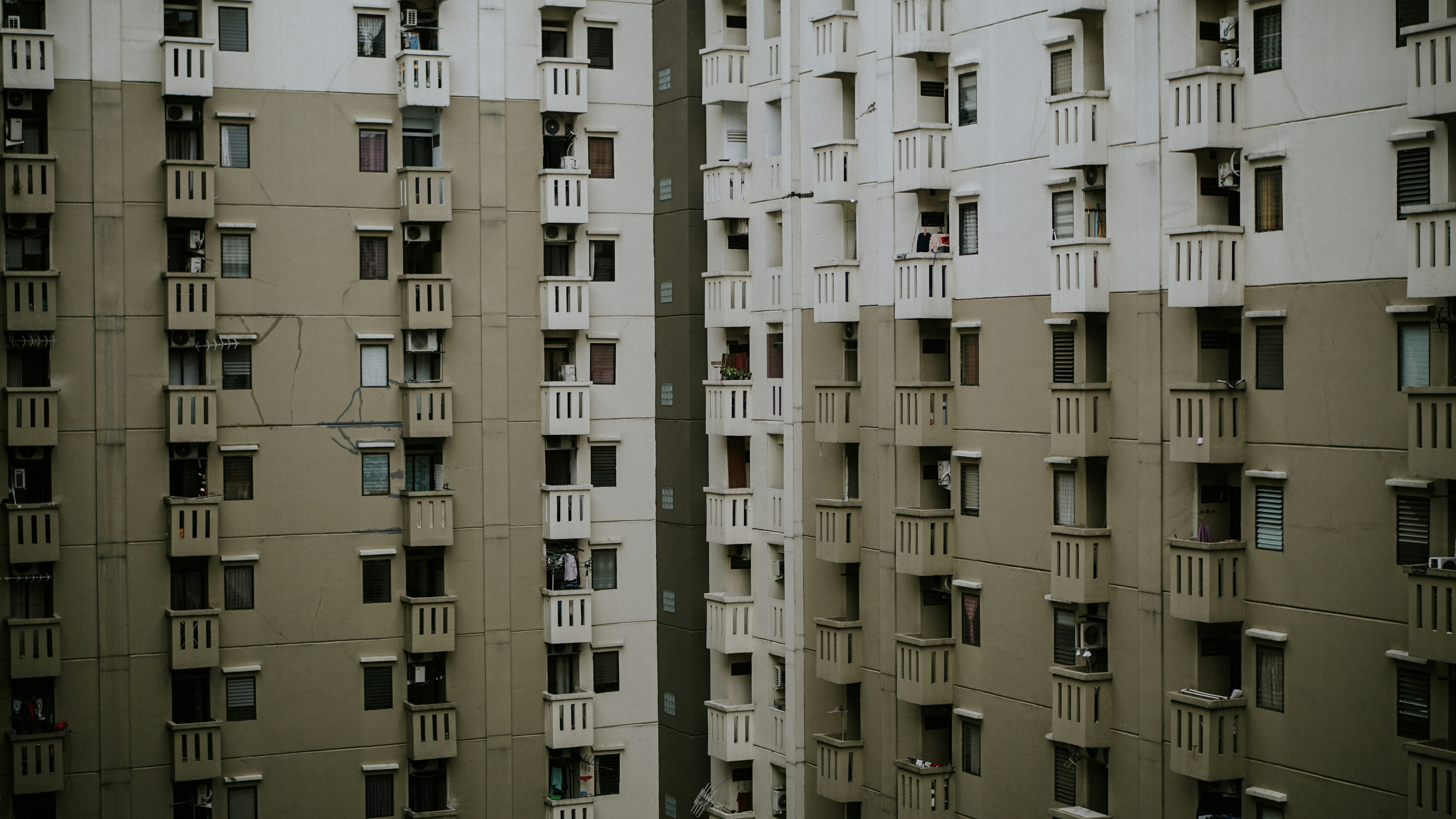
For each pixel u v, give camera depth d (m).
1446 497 26.97
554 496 45.19
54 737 40.03
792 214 42.59
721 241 45.38
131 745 41.47
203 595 42.31
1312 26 29.16
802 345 42.59
